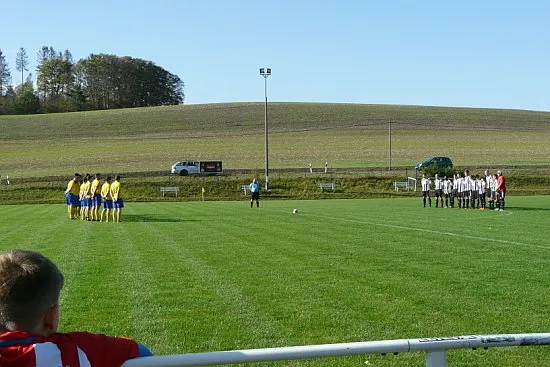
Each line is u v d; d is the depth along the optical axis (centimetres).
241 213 3403
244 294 1092
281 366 708
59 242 1959
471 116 13150
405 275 1277
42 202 5322
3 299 306
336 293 1095
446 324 879
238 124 11762
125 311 969
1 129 11362
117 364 338
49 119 12488
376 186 6266
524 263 1436
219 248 1752
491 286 1155
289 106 13750
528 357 739
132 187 5997
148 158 8375
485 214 3219
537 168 6931
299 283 1193
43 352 311
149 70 18575
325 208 3884
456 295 1073
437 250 1675
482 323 884
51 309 320
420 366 711
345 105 14175
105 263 1476
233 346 782
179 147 9425
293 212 3406
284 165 7625
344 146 9475
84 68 17925
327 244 1825
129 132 11100
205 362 350
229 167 7469
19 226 2634
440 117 12838
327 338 813
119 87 18275
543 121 12938
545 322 889
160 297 1071
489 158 8200
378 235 2083
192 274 1306
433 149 9156
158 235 2147
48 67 17800
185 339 813
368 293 1094
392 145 9581
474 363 718
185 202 5119
